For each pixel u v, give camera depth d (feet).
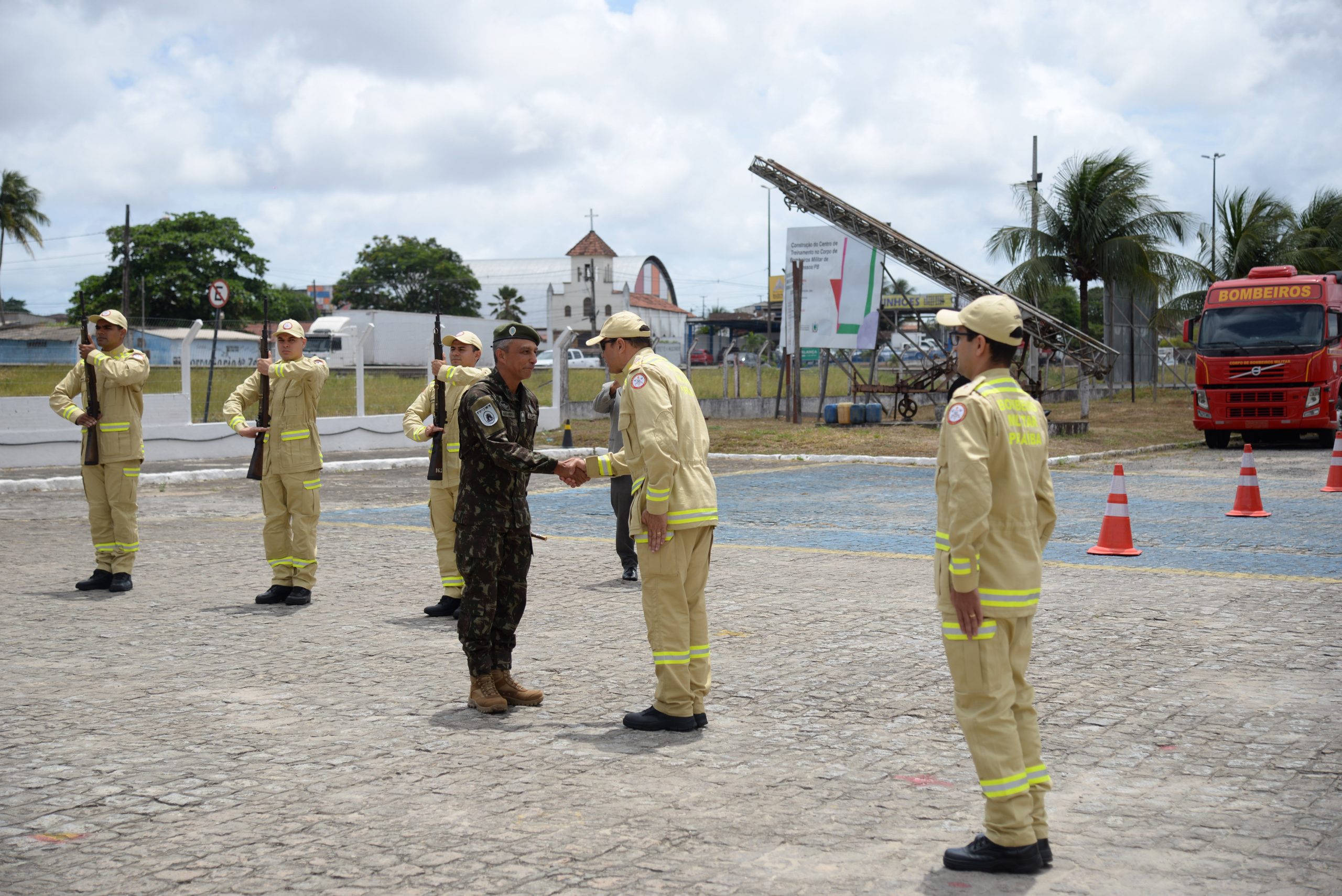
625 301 328.29
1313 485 56.85
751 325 252.21
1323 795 15.15
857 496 53.98
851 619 26.61
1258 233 132.98
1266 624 25.94
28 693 20.21
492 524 19.06
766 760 16.70
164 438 71.20
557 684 21.02
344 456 76.64
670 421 17.76
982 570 12.80
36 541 39.58
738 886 12.35
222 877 12.56
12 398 66.54
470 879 12.51
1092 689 20.52
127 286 159.43
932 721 18.66
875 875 12.65
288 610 27.89
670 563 17.81
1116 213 115.14
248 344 130.31
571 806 14.76
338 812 14.53
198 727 18.21
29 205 223.92
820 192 93.40
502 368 19.48
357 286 311.47
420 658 22.91
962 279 92.48
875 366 102.47
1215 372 80.79
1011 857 12.60
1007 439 12.78
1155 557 35.60
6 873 12.65
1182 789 15.44
